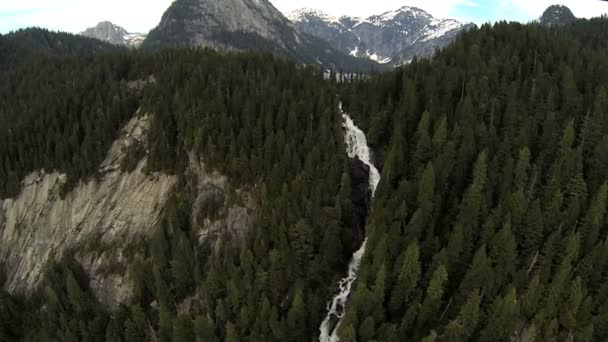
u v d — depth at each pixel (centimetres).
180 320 7819
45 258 10838
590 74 10762
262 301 7725
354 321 6950
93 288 9731
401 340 6806
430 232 7712
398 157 9262
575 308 6619
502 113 10044
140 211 10156
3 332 9644
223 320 7919
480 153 8550
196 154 10119
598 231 7381
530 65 11575
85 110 12444
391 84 12031
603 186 7438
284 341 7425
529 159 8719
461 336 6569
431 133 9881
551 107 9662
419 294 7262
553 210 7662
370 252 7794
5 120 13588
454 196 8456
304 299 7862
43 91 14388
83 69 15775
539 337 6581
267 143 9606
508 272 7138
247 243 8688
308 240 8319
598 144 8538
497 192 8388
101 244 10081
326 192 8900
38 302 9888
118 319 8744
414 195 8481
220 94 11181
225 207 9544
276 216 8606
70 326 8825
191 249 9038
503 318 6444
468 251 7475
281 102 11012
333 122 10600
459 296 6969
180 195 9988
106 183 11012
